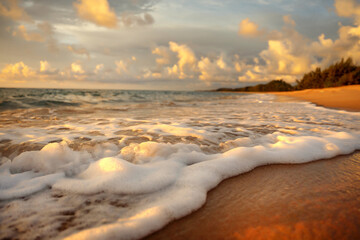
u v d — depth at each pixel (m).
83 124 3.93
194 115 5.66
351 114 6.03
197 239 1.03
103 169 1.63
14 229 1.05
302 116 5.52
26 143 2.50
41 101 9.34
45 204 1.27
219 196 1.45
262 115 5.73
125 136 2.91
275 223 1.14
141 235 1.05
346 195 1.46
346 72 28.84
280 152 2.28
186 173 1.70
